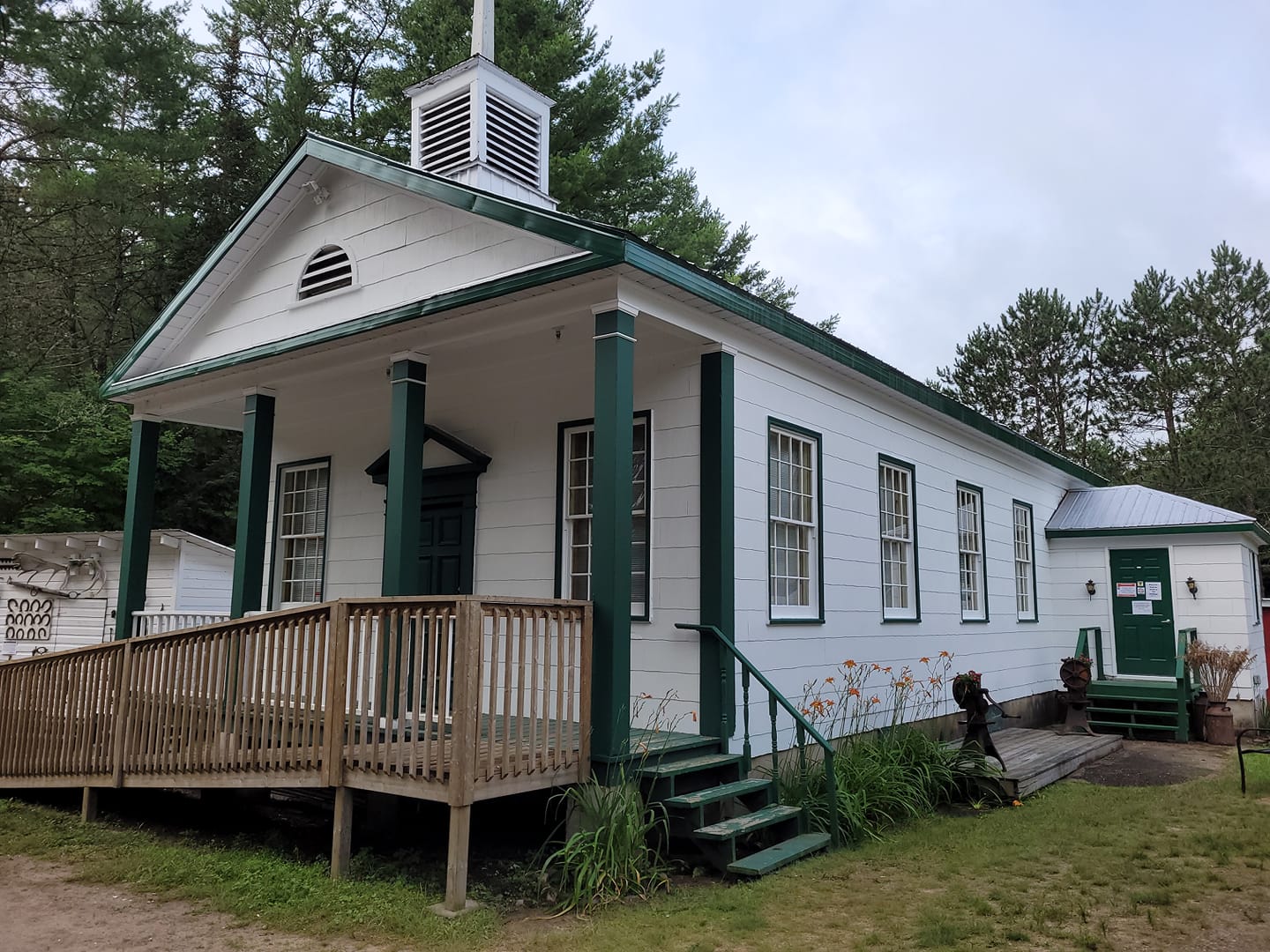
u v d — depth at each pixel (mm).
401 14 20922
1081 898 5754
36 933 5164
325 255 9047
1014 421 31469
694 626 7316
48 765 8227
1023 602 14844
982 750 9102
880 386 10234
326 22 23891
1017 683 13898
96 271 20625
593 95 19344
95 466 18250
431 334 7789
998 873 6352
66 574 14164
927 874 6273
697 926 5195
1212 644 14516
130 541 10406
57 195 16922
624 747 6227
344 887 5789
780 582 8516
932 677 11156
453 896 5375
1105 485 18172
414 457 7840
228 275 9781
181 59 18312
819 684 8805
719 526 7477
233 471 21328
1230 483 22984
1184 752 12320
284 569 11320
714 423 7621
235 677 6824
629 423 6559
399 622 7410
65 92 16297
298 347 8344
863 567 9852
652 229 20891
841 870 6320
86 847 7059
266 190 9148
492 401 9242
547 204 10883
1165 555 15094
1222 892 5914
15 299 19391
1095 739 12203
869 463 10195
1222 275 29391
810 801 7180
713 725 7234
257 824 7816
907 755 8617
